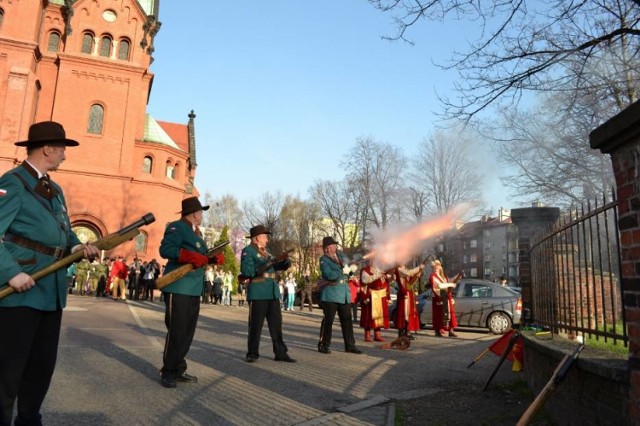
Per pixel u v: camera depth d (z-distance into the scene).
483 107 6.66
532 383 5.53
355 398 5.51
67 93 31.27
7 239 3.33
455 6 6.15
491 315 14.58
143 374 6.30
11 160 27.58
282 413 4.78
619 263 3.52
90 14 32.50
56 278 3.48
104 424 4.25
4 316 3.20
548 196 12.45
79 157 30.94
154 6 34.69
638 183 2.90
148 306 20.41
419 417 4.82
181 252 5.94
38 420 3.54
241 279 7.82
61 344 8.30
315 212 54.34
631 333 2.89
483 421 4.65
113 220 31.08
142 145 33.28
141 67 32.78
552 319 5.59
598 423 3.32
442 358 8.73
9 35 29.11
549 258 5.74
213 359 7.71
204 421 4.43
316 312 24.14
